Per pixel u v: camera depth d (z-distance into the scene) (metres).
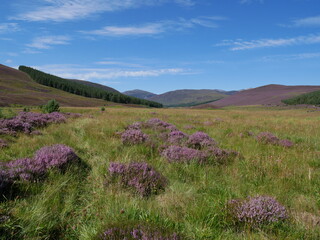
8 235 2.57
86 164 5.46
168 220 2.97
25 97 110.56
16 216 2.90
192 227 2.93
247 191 4.23
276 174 5.14
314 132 12.16
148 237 2.46
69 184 4.11
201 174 4.98
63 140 7.88
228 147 7.93
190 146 7.56
